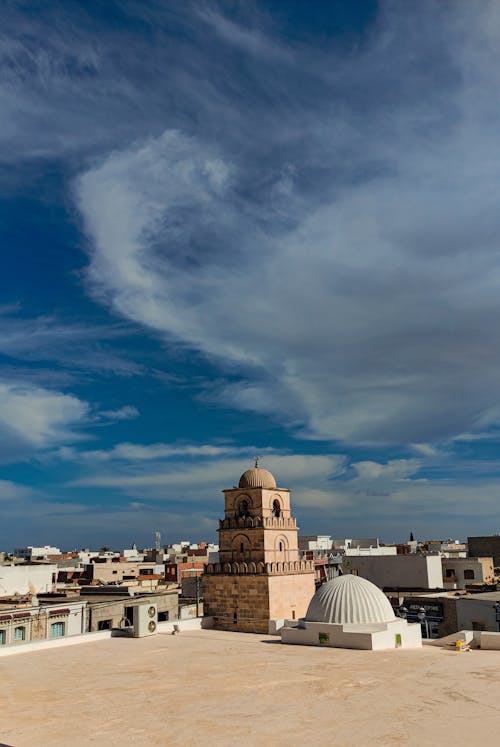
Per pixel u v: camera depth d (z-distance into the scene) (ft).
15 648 131.34
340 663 112.98
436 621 208.13
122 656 126.82
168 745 69.46
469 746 66.03
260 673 106.52
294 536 183.11
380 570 279.49
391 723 75.20
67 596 214.90
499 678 97.25
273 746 68.08
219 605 172.96
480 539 341.00
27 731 75.87
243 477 183.11
